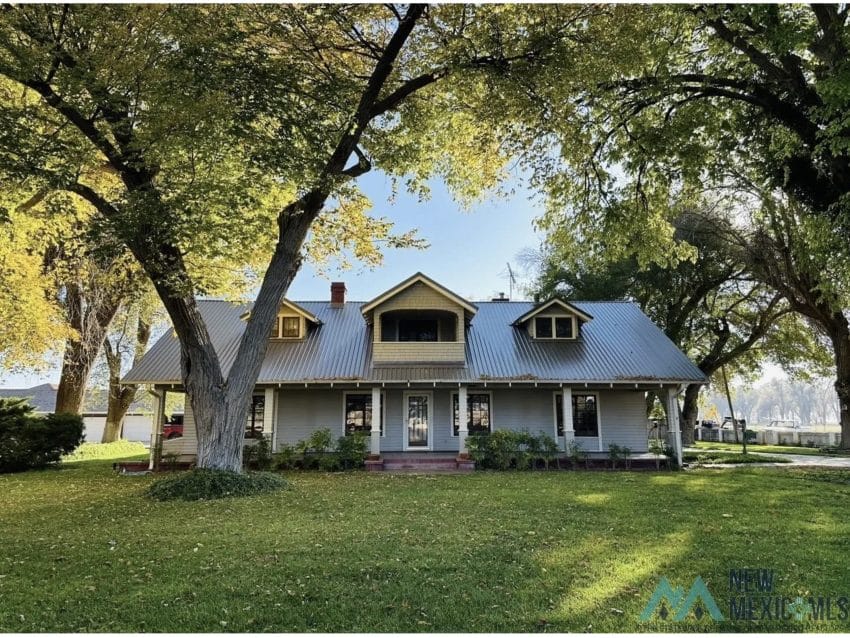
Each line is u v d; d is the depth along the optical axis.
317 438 16.98
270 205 13.28
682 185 16.70
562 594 4.75
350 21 11.46
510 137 13.96
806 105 11.88
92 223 10.77
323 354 19.16
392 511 8.70
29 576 5.34
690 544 6.41
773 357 28.53
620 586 4.94
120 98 9.45
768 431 35.50
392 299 18.89
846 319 22.02
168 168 10.77
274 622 4.19
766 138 13.85
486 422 19.16
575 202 15.19
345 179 11.12
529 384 17.80
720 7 10.72
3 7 9.18
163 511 8.90
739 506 9.11
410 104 13.66
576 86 11.91
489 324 21.73
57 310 20.02
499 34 11.45
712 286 26.94
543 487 11.76
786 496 10.26
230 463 11.44
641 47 11.41
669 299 28.09
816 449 26.36
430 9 11.62
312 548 6.23
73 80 9.05
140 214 9.70
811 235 13.56
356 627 4.09
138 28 9.68
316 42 11.92
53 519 8.37
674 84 12.38
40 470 16.69
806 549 6.17
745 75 13.14
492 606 4.49
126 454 23.56
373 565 5.56
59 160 10.54
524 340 20.30
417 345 18.66
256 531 7.21
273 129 10.97
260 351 12.10
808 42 10.01
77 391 22.53
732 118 14.41
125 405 27.42
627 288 28.50
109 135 11.28
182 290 10.88
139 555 6.04
